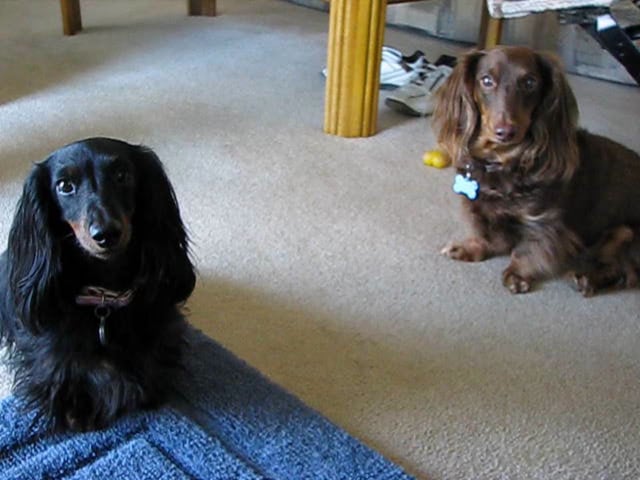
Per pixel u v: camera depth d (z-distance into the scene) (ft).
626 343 5.79
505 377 5.36
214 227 6.92
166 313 4.90
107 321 4.63
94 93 9.70
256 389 5.03
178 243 4.82
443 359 5.51
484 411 5.05
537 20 11.44
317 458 4.52
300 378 5.25
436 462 4.65
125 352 4.72
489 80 6.02
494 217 6.40
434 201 7.61
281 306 5.97
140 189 4.63
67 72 10.34
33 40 11.56
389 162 8.34
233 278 6.26
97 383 4.70
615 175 6.39
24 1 13.62
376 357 5.49
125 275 4.66
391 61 10.31
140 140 8.50
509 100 5.91
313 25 12.80
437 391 5.20
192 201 7.32
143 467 4.37
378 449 4.72
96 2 13.52
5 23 12.37
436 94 6.70
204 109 9.39
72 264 4.55
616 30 6.08
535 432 4.90
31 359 4.73
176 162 8.04
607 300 6.31
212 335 5.61
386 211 7.39
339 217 7.23
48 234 4.43
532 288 6.38
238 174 7.89
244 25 12.62
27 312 4.48
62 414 4.68
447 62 10.73
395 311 5.99
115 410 4.71
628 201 6.45
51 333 4.59
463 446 4.77
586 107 10.10
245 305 5.96
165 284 4.80
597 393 5.26
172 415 4.75
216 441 4.57
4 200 7.08
